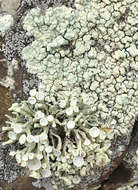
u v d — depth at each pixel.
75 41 0.19
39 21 0.19
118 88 0.20
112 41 0.20
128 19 0.19
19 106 0.19
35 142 0.19
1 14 0.21
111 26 0.19
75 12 0.19
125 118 0.20
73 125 0.19
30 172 0.20
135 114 0.20
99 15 0.19
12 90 0.20
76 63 0.19
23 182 0.21
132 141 0.22
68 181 0.20
